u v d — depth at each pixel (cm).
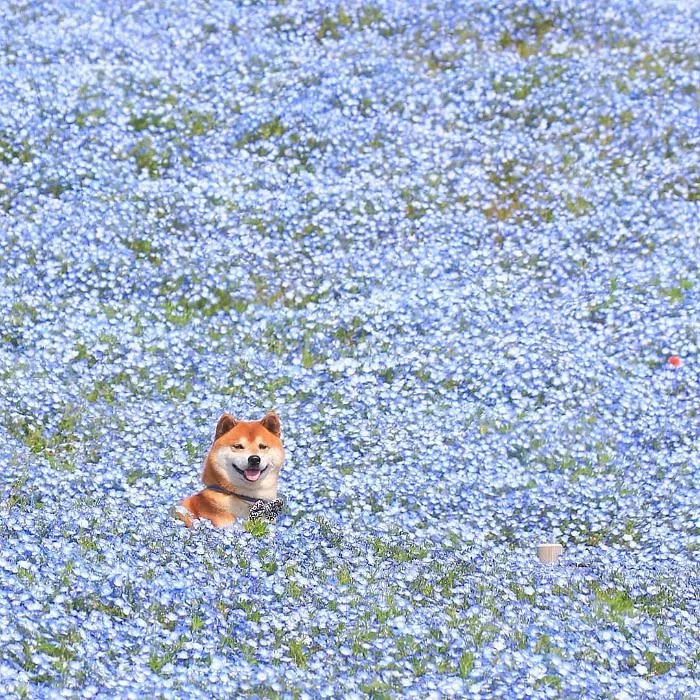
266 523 1252
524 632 1068
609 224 2173
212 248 2022
